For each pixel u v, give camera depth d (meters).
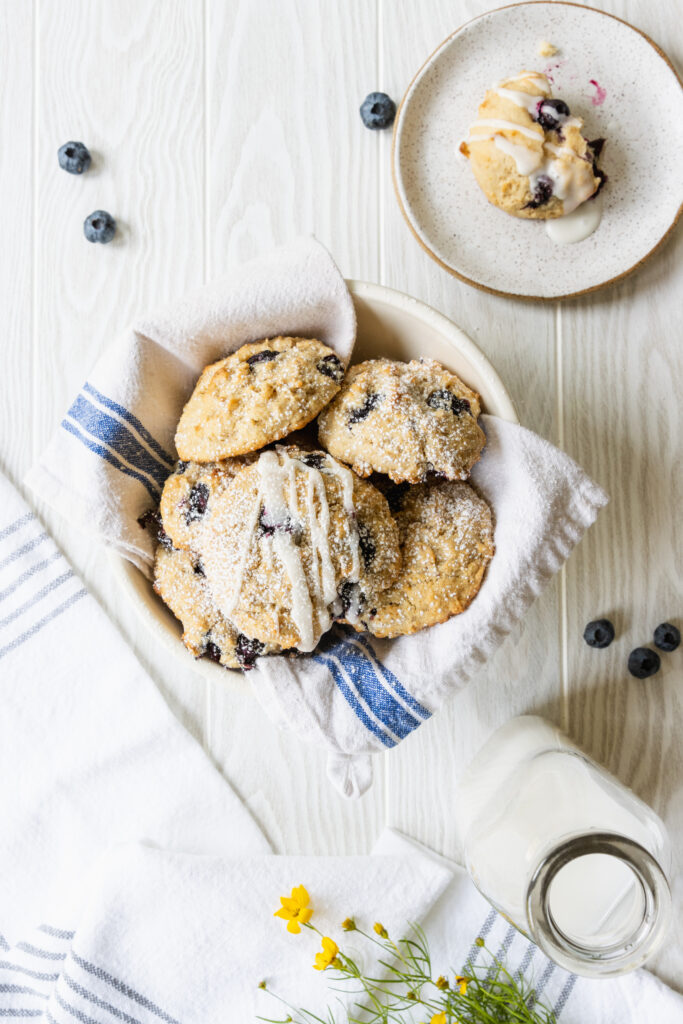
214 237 0.95
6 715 0.95
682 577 0.94
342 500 0.82
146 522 0.86
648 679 0.94
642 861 0.81
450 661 0.84
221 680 0.85
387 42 0.95
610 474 0.95
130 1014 0.93
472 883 0.94
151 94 0.96
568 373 0.95
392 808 0.95
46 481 0.85
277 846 0.95
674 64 0.94
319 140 0.95
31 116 0.96
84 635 0.95
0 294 0.96
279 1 0.95
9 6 0.96
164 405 0.86
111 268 0.95
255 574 0.82
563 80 0.93
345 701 0.85
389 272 0.95
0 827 0.95
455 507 0.85
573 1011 0.93
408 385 0.84
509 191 0.92
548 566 0.84
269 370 0.83
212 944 0.93
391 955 0.93
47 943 0.94
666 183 0.93
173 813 0.95
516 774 0.87
